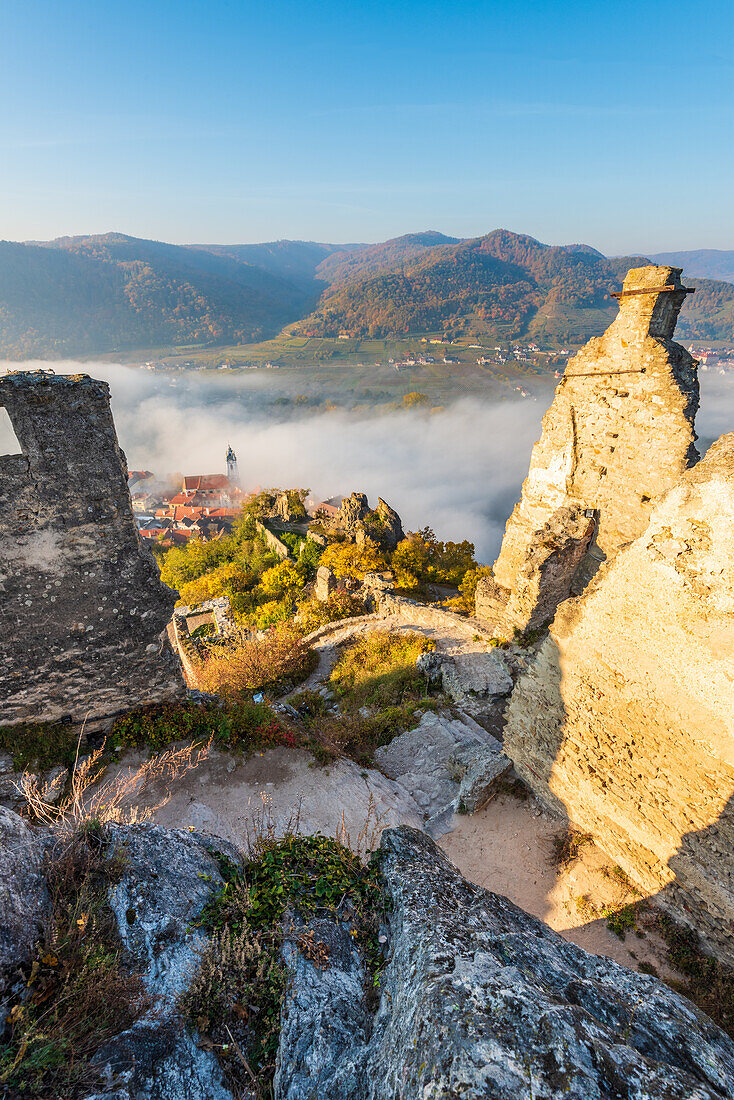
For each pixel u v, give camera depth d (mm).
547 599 16062
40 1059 3789
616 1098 3406
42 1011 4285
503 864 9953
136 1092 3938
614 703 8672
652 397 13766
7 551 9484
